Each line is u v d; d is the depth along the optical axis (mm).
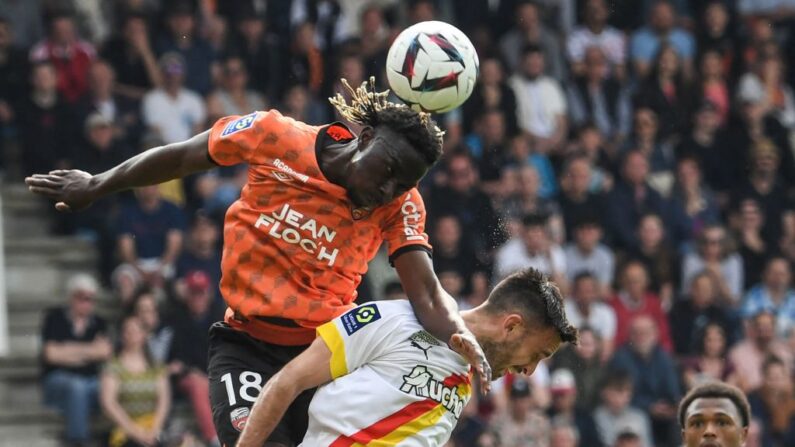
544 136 47094
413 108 17562
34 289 40188
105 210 41156
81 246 40906
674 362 40000
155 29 45031
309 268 17078
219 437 17500
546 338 16484
